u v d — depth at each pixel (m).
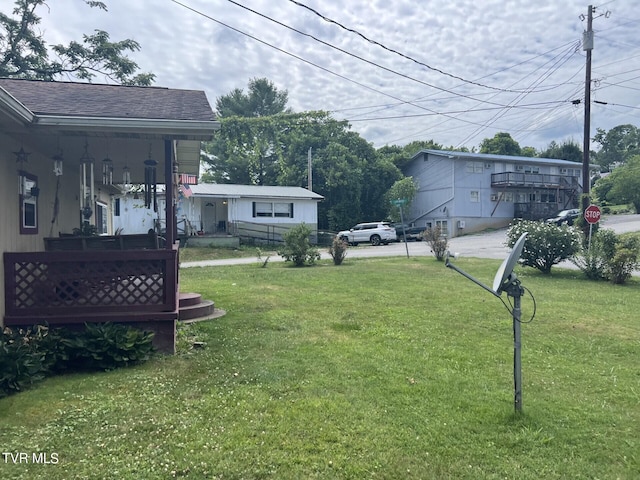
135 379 4.51
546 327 6.68
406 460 3.03
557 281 11.36
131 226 26.78
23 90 6.28
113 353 4.89
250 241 26.09
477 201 32.75
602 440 3.34
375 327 6.66
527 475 2.89
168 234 5.98
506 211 33.66
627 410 3.86
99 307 5.51
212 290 10.03
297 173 34.75
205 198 26.22
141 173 9.74
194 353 5.45
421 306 8.16
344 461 3.01
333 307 8.12
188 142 7.26
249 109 43.19
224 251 22.52
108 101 6.09
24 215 6.11
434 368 4.87
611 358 5.32
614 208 37.97
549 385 4.41
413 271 13.14
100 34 19.84
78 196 9.38
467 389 4.28
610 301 8.65
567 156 51.28
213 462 2.98
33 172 6.59
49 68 19.20
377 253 20.11
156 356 5.32
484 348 5.64
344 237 26.41
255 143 36.66
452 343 5.85
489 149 48.81
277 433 3.37
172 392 4.18
